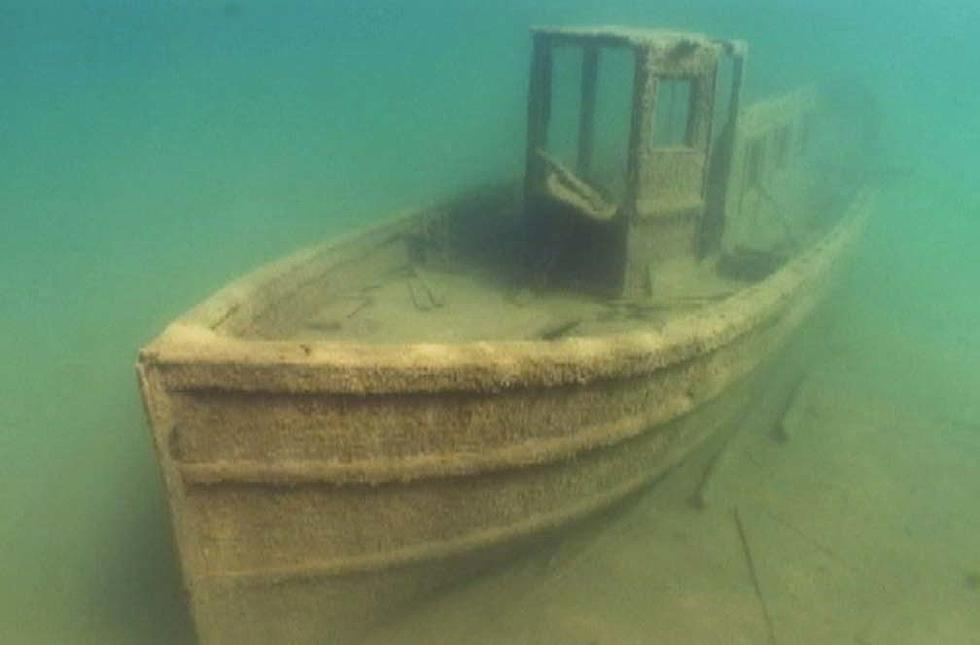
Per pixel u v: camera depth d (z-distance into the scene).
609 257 7.36
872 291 12.16
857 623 5.02
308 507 3.93
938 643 4.88
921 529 6.00
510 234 9.42
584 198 7.47
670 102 9.57
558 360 3.93
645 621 4.99
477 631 4.89
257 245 16.16
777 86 21.19
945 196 20.08
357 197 21.89
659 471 5.35
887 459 6.97
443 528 4.27
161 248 15.66
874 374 8.86
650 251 7.51
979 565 5.59
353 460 3.82
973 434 7.47
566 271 7.69
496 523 4.43
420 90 68.25
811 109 12.94
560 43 7.26
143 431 7.16
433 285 7.70
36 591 5.14
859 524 6.03
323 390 3.56
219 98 59.28
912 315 11.05
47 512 5.96
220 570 4.00
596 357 4.07
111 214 19.44
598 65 8.02
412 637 4.82
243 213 19.75
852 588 5.33
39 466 6.58
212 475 3.70
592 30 7.06
